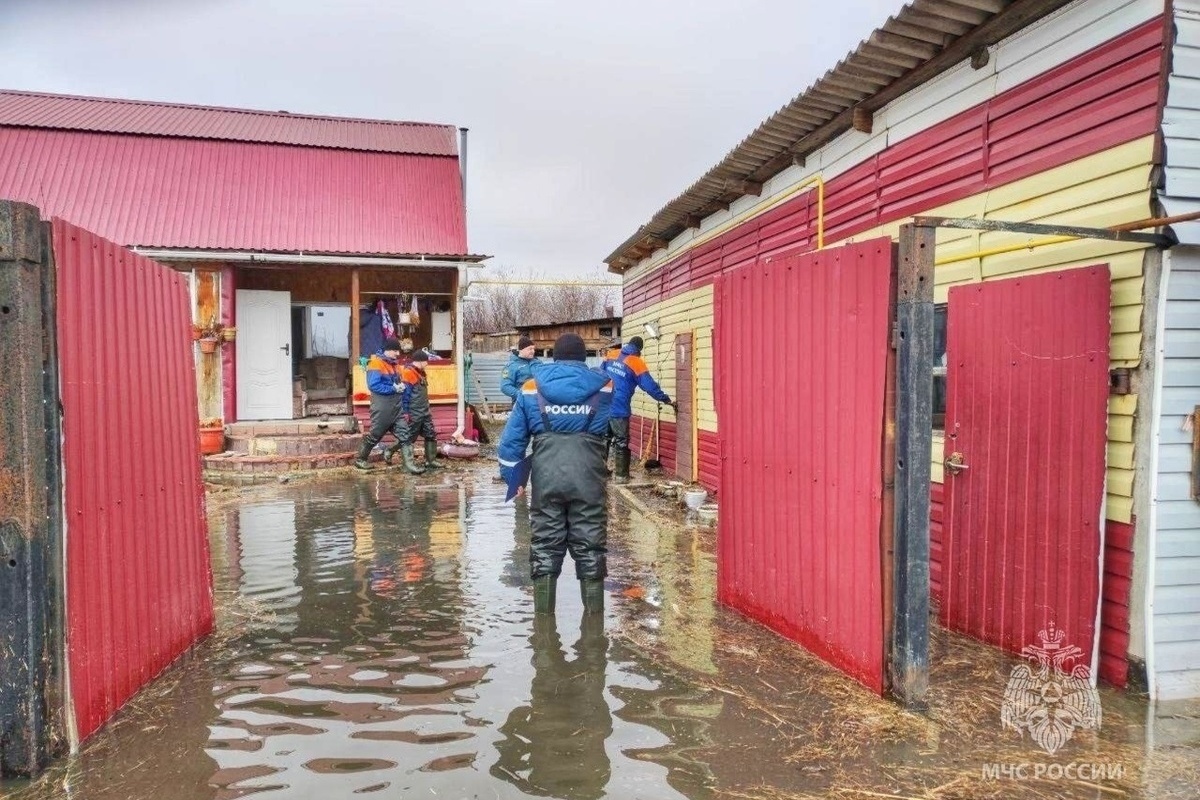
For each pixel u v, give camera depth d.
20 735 2.79
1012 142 4.28
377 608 4.82
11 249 2.70
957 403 4.47
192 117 16.53
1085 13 3.80
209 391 12.30
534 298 38.16
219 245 13.45
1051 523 3.86
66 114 15.50
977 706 3.40
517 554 6.20
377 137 17.11
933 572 4.82
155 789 2.72
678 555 6.23
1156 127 3.40
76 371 3.01
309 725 3.24
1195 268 3.50
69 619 2.96
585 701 3.48
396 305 14.45
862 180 5.84
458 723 3.26
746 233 8.27
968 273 4.64
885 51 4.61
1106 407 3.62
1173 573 3.52
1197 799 2.67
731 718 3.30
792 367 4.18
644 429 12.62
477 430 15.46
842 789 2.73
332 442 11.71
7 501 2.75
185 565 4.11
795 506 4.16
